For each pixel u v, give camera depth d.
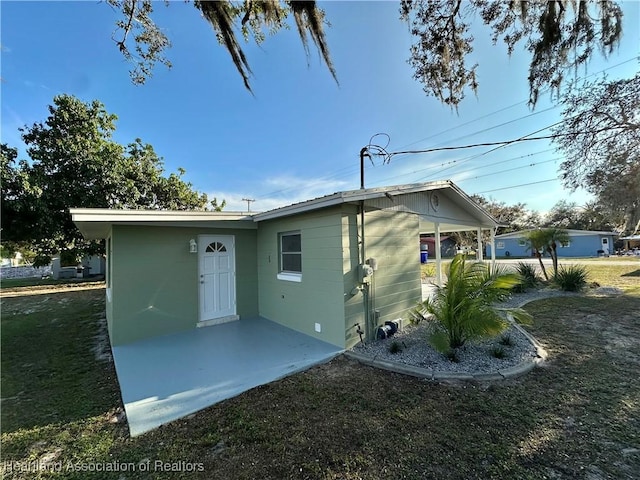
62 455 2.34
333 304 4.72
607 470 1.99
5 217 10.90
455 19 3.67
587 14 3.15
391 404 2.94
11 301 10.30
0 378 3.87
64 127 12.73
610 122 6.55
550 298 8.00
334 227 4.69
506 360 3.87
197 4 3.09
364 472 2.05
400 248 5.78
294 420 2.71
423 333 5.27
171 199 15.70
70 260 18.55
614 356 3.99
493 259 9.98
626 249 31.69
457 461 2.13
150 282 5.46
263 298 6.68
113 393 3.41
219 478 2.04
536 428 2.48
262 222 6.69
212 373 3.79
